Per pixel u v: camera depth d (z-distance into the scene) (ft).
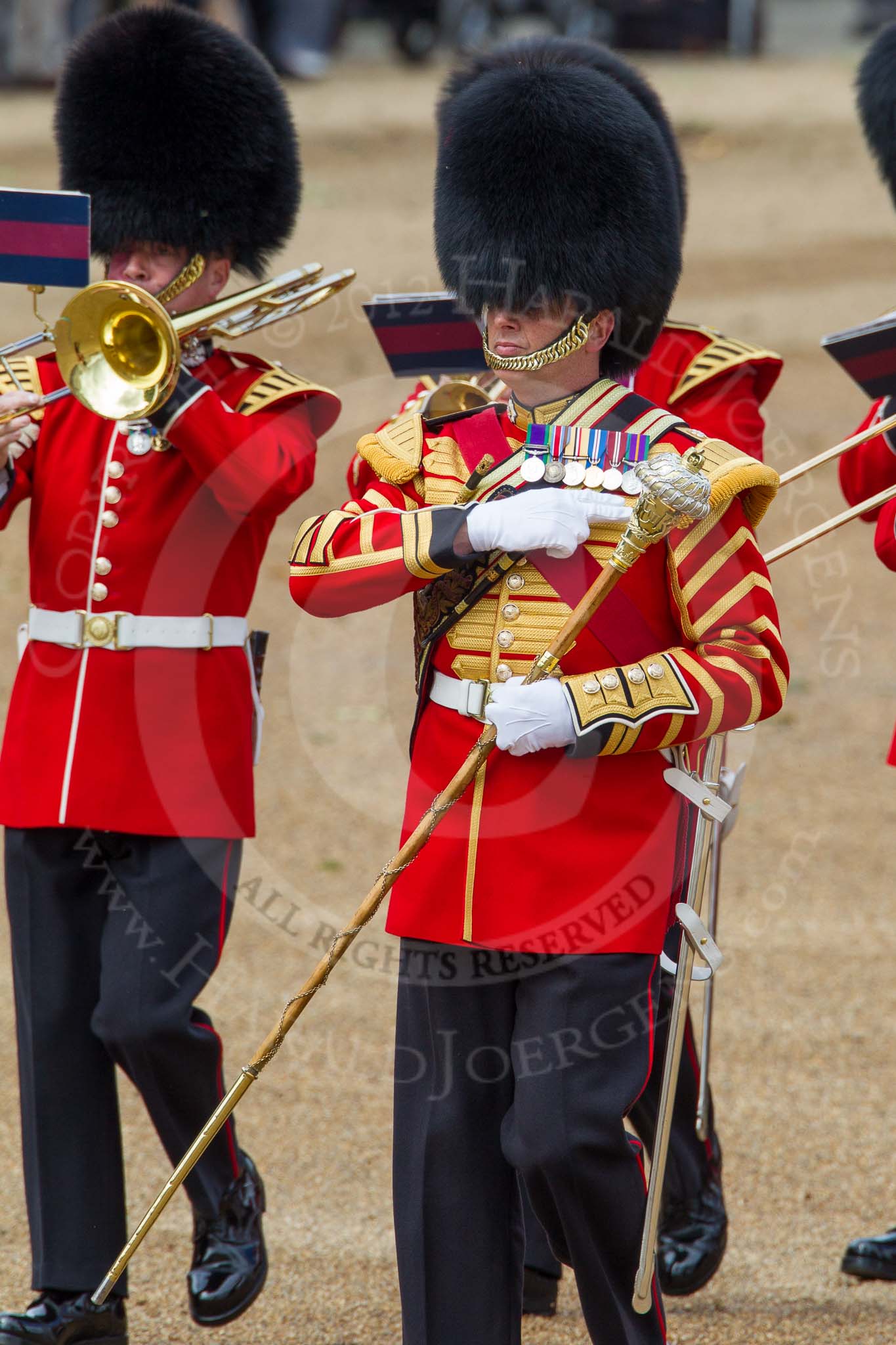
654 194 36.14
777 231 164.14
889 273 150.20
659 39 243.19
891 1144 51.52
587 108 35.47
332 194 164.66
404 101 207.31
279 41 216.74
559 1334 43.01
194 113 43.19
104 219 43.60
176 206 43.27
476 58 47.26
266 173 44.83
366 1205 48.80
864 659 92.07
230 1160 42.29
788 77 229.04
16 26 209.05
